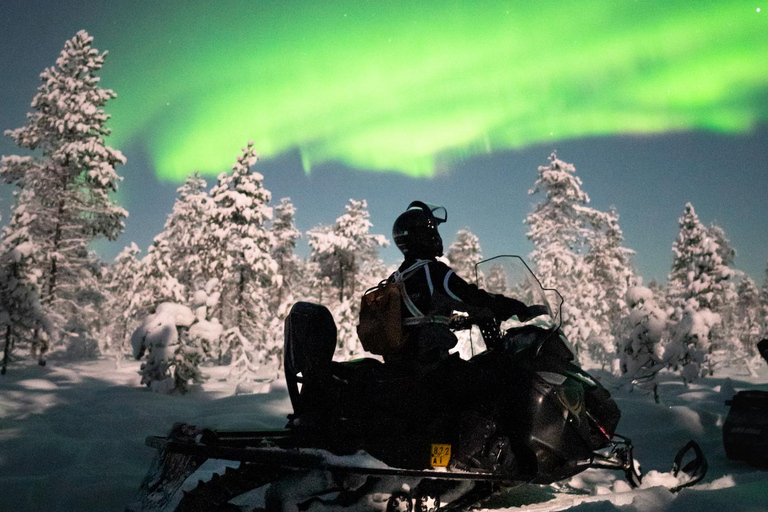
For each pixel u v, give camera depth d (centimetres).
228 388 1446
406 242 398
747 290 5109
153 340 1304
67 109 2720
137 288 3212
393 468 345
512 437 403
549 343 428
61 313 2650
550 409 408
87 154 2672
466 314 442
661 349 1191
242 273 2927
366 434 355
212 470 500
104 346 3534
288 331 367
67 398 1078
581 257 3244
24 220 2545
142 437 682
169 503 304
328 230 4053
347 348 1588
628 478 463
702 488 447
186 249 3441
